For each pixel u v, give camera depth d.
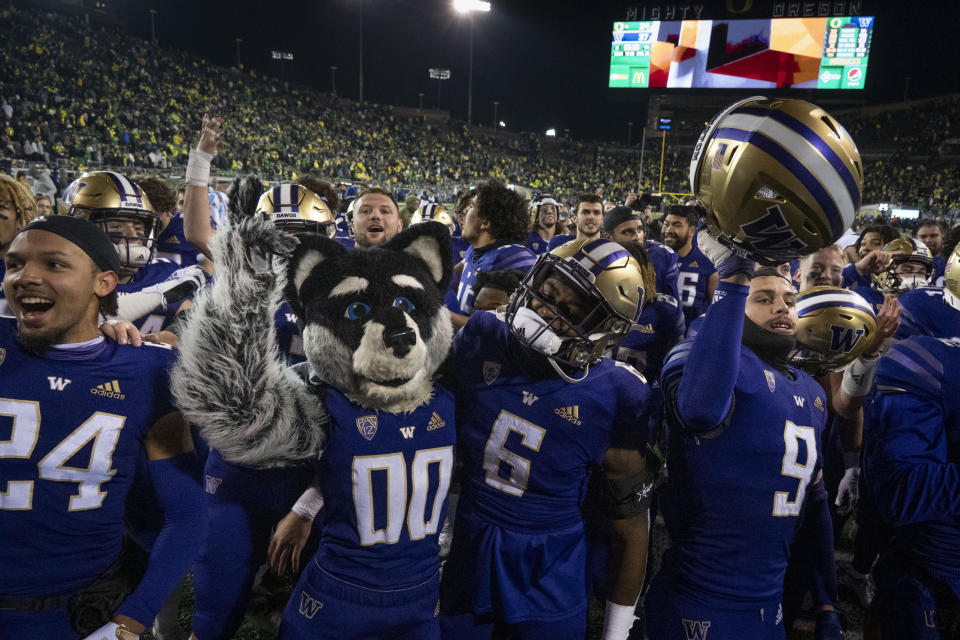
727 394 1.59
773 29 31.97
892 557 1.99
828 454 3.01
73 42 27.30
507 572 1.81
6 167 13.23
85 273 1.54
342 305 1.62
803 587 2.25
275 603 2.40
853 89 31.31
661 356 3.78
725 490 1.78
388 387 1.62
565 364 1.69
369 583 1.69
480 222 3.17
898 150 36.38
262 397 1.53
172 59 31.30
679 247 4.66
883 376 1.89
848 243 6.24
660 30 33.62
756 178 1.29
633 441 1.78
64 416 1.54
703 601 1.80
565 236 5.43
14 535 1.53
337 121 35.19
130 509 1.84
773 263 1.46
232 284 1.48
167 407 1.68
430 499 1.76
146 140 21.86
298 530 2.09
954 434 1.81
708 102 39.12
